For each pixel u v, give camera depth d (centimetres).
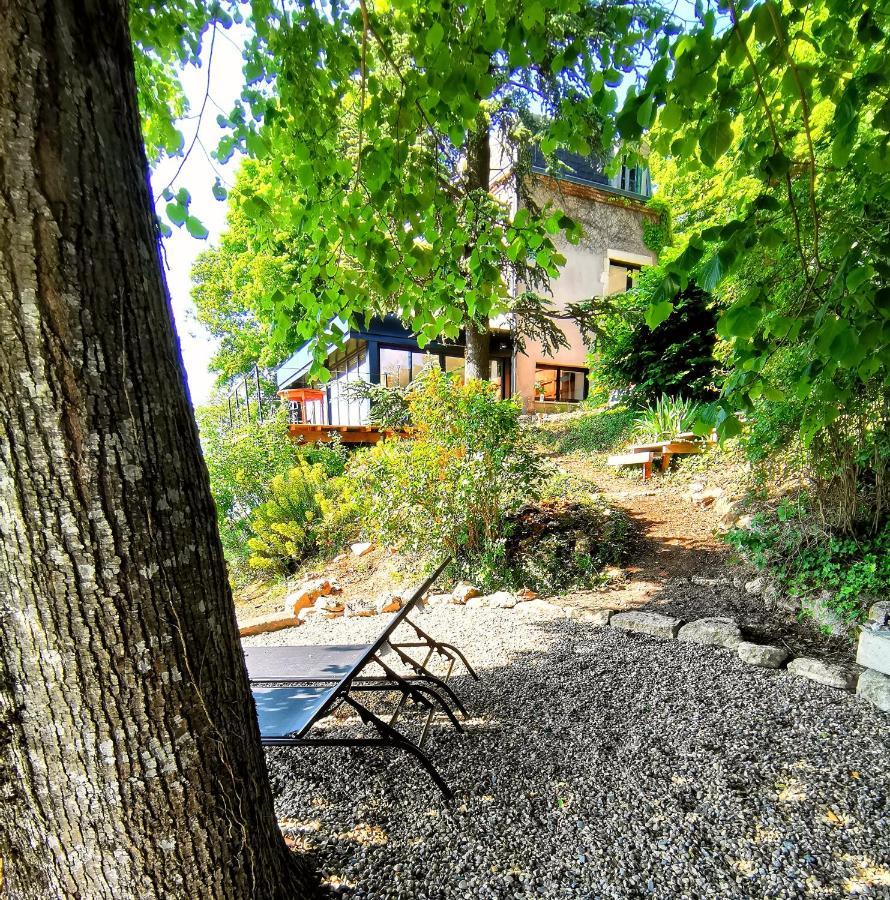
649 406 821
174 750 96
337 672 235
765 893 132
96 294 84
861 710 217
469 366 757
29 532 83
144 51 200
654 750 196
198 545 101
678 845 149
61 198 80
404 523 462
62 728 89
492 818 165
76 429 84
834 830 152
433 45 163
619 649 294
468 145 616
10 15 74
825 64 142
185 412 101
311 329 256
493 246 244
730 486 509
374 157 188
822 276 138
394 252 223
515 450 452
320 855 152
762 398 321
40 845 94
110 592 88
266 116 204
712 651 282
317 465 655
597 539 460
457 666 292
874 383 259
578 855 147
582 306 702
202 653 100
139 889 96
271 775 197
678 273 128
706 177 462
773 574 344
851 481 309
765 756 189
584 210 1170
